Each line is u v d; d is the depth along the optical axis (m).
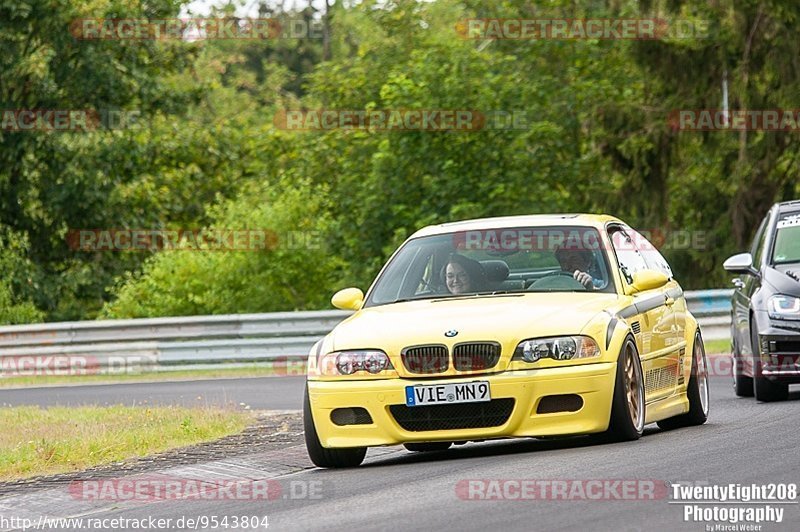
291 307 79.38
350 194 85.38
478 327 24.56
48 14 92.06
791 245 37.47
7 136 91.50
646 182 92.00
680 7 89.31
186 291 78.75
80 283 95.19
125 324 65.31
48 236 96.88
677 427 30.25
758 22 87.06
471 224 29.00
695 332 30.73
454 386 24.19
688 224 97.31
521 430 24.17
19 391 55.97
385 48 98.81
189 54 106.25
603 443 25.31
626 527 17.08
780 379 35.03
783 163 91.56
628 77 99.88
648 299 28.02
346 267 81.44
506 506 18.98
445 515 18.61
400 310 26.52
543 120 92.69
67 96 94.81
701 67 90.25
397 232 80.12
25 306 84.25
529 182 83.25
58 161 92.69
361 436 24.78
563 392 24.17
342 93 97.94
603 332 24.78
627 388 25.11
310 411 25.48
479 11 121.25
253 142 105.88
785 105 86.94
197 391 50.69
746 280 38.09
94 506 22.77
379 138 84.81
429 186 82.44
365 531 17.83
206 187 105.62
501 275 27.55
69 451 29.34
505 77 85.81
